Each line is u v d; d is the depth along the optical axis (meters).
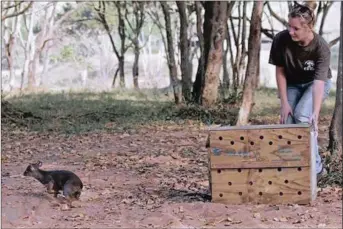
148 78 44.44
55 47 46.78
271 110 18.81
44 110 19.28
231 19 25.20
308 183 6.93
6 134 14.40
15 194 7.94
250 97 13.39
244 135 6.96
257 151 6.96
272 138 6.91
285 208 6.84
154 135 14.13
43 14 35.91
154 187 8.41
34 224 6.54
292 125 6.88
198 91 19.20
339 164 8.93
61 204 7.37
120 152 11.76
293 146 6.89
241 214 6.62
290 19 7.04
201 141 13.20
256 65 13.30
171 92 25.88
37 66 38.25
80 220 6.67
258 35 13.15
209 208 6.87
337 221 6.41
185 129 15.05
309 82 7.40
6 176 9.36
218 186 7.09
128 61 52.78
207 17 18.92
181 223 6.41
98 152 11.84
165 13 20.55
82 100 22.83
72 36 44.78
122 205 7.34
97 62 49.34
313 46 7.15
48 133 14.58
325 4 26.27
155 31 47.44
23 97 24.28
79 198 7.68
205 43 19.02
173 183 8.65
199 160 10.77
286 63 7.33
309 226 6.24
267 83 35.59
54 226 6.46
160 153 11.54
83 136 14.09
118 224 6.48
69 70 47.66
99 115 17.61
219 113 16.77
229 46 26.39
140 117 17.17
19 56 48.31
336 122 9.40
